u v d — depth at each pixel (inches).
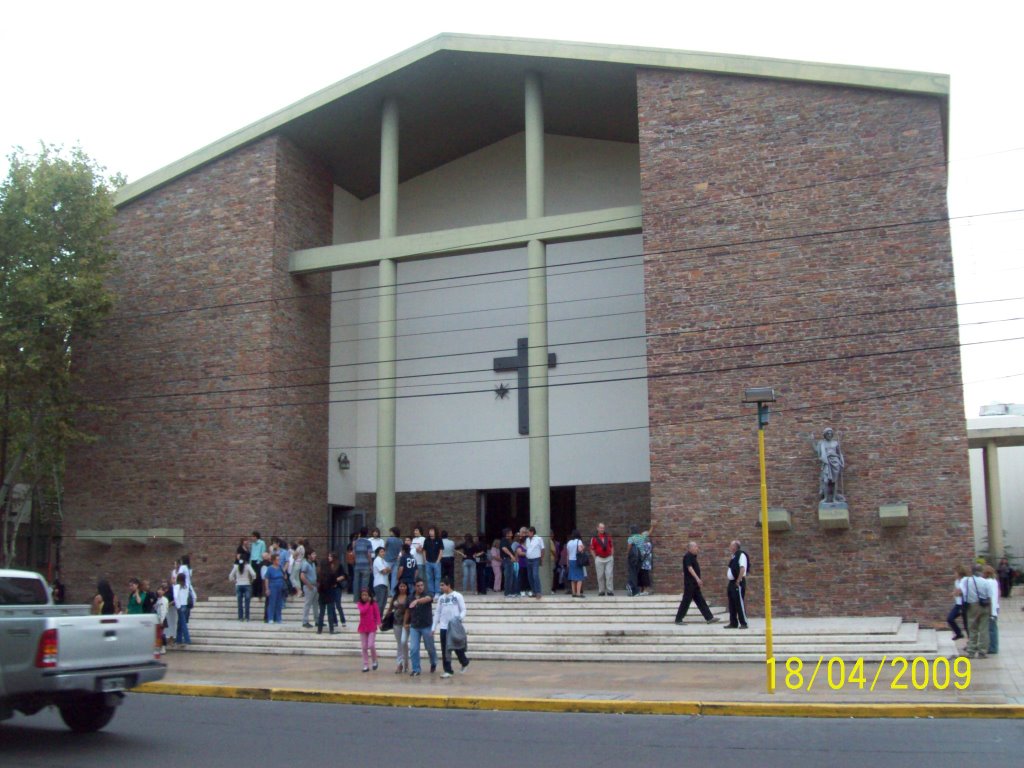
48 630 428.1
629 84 1023.0
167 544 1048.2
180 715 539.5
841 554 845.8
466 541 1030.4
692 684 605.9
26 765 400.2
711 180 925.8
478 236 1027.3
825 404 866.1
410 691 599.5
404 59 1018.1
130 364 1098.1
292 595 979.3
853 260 877.2
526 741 448.8
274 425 1036.5
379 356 1050.1
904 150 879.1
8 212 1025.5
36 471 1249.4
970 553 815.1
